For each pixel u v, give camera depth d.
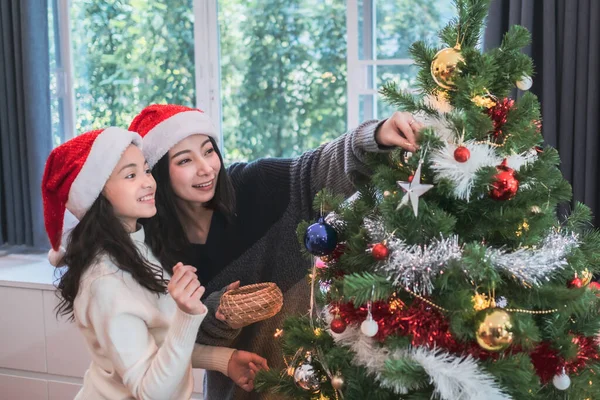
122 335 1.34
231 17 3.02
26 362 2.79
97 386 1.43
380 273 1.11
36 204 3.02
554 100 2.29
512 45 1.20
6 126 3.03
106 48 3.19
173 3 3.08
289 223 1.65
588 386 1.16
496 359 1.10
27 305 2.75
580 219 1.29
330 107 2.95
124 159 1.42
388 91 1.27
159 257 1.56
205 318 1.58
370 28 2.80
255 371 1.52
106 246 1.39
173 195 1.59
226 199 1.63
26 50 2.94
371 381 1.17
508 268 1.07
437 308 1.10
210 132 1.57
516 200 1.14
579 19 2.24
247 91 3.05
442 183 1.10
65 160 1.43
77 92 3.25
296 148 3.03
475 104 1.15
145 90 3.18
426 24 2.74
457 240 1.11
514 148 1.16
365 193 1.33
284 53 2.98
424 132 1.12
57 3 3.19
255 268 1.67
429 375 1.06
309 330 1.28
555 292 1.08
